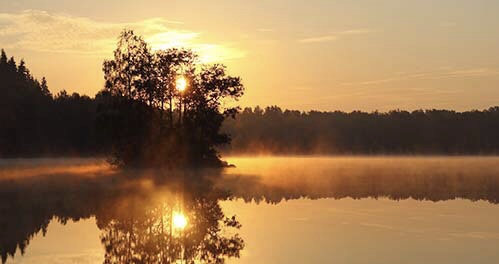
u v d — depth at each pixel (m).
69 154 116.69
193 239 24.64
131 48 78.69
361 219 29.66
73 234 25.86
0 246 23.00
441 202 37.44
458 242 23.28
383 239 24.02
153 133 77.12
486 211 32.84
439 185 51.56
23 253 21.67
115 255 21.47
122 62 78.12
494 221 28.89
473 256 20.83
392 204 36.31
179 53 79.44
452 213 31.86
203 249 22.55
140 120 76.19
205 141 81.56
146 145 77.25
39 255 21.34
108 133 76.69
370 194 42.88
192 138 79.50
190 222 29.31
